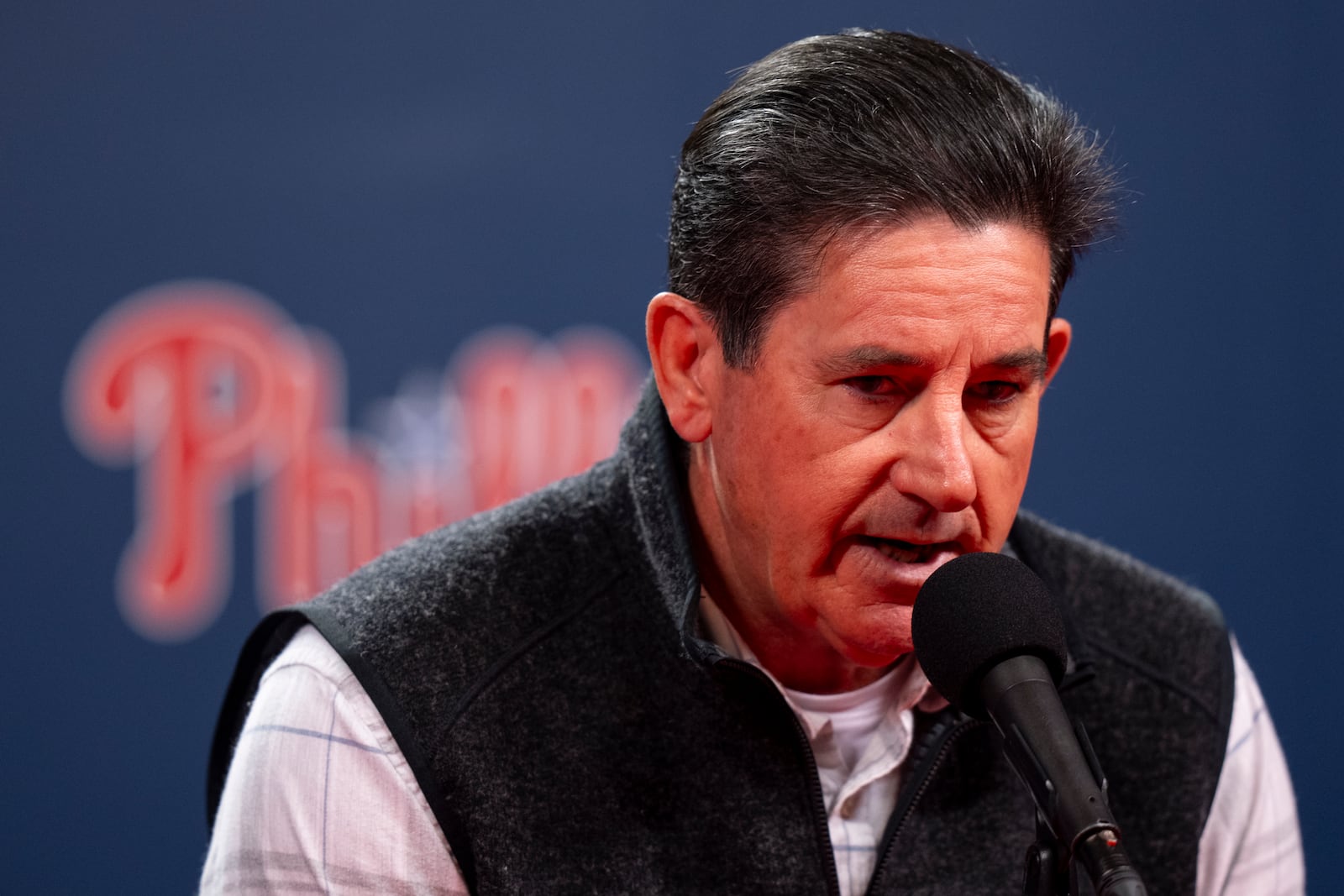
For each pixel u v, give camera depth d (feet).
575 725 11.44
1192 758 12.90
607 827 11.26
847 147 9.59
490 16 25.52
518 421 25.95
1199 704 13.06
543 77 25.82
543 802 11.23
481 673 11.43
